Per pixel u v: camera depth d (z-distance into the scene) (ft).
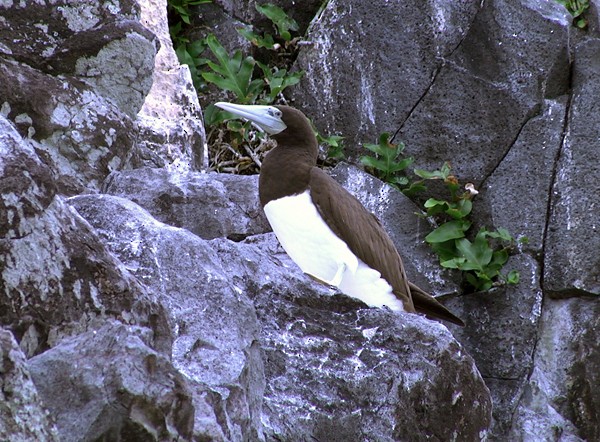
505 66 49.65
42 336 23.21
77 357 22.12
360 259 36.19
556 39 49.14
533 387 47.75
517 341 48.19
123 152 40.83
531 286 48.26
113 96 41.32
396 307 37.24
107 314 24.07
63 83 39.96
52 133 39.14
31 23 39.81
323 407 29.50
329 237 35.73
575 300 48.14
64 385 21.79
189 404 22.09
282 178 35.91
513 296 48.39
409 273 49.26
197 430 22.61
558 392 47.60
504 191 48.93
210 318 27.32
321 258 36.19
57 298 23.48
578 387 47.52
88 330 23.63
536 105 49.14
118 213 29.27
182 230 29.12
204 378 25.68
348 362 30.17
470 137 49.65
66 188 38.73
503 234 48.19
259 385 28.22
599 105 48.60
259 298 30.63
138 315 24.63
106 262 24.53
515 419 47.47
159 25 48.80
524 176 48.85
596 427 47.29
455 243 49.19
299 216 35.78
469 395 31.01
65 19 40.37
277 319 30.48
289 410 29.07
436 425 30.32
